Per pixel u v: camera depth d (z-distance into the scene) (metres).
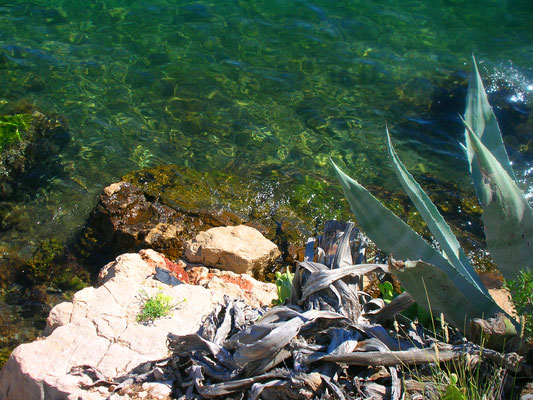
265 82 8.87
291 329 2.95
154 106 8.24
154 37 9.64
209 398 2.98
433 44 9.97
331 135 8.03
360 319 3.28
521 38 10.24
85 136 7.59
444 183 7.46
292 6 10.73
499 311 3.19
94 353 3.46
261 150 7.66
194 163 7.35
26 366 3.31
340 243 3.47
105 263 5.91
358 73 9.20
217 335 3.25
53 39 9.40
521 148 7.94
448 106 8.66
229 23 10.14
